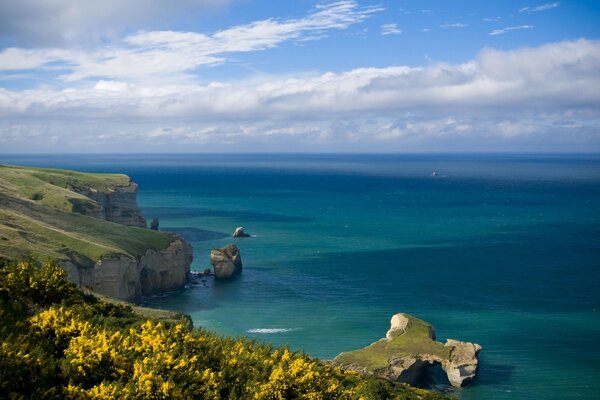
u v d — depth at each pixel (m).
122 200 157.00
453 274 117.62
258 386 25.97
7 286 30.36
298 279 113.25
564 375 67.12
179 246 110.75
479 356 72.75
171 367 24.14
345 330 82.69
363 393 35.88
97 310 34.91
